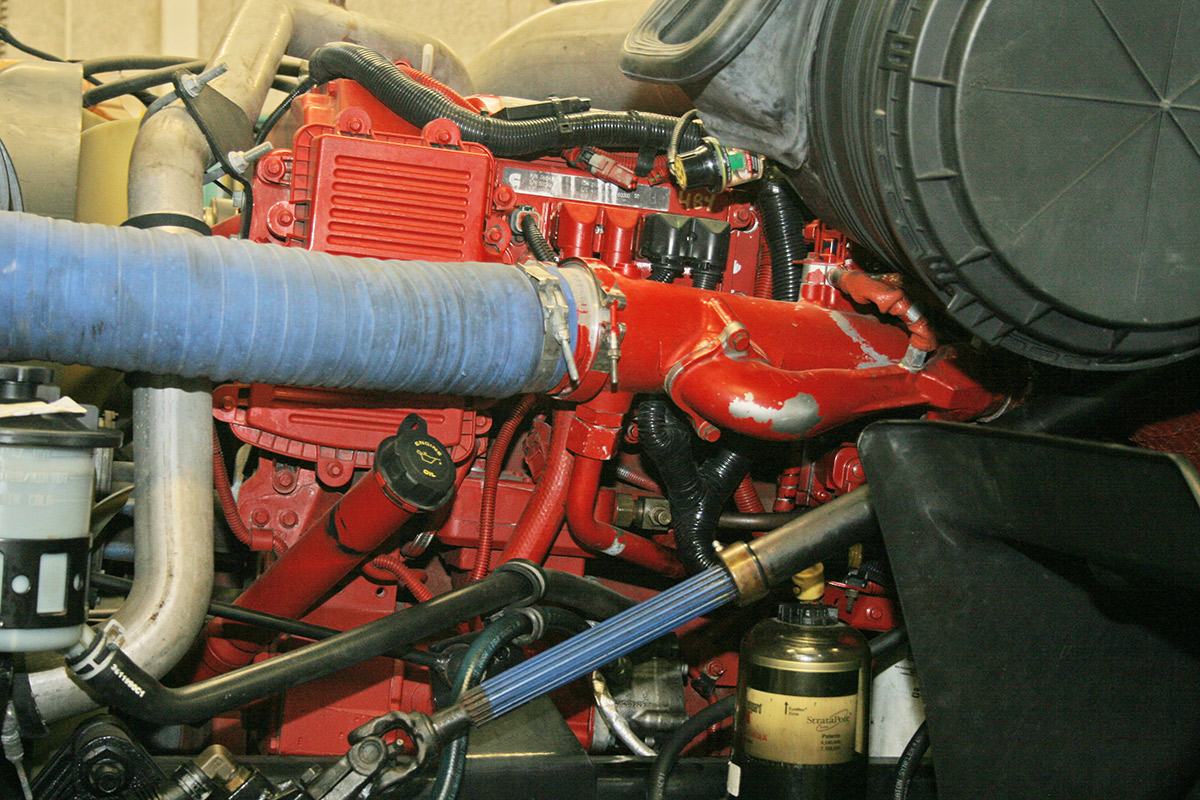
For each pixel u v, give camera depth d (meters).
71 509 1.00
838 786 1.35
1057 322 1.21
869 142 1.18
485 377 1.35
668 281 1.70
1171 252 1.15
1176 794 1.38
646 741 1.76
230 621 1.55
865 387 1.51
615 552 1.70
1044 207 1.11
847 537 1.38
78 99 1.73
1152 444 1.65
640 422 1.55
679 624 1.34
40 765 1.39
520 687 1.27
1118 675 1.33
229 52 1.85
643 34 1.50
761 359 1.47
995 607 1.29
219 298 1.16
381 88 1.65
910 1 1.12
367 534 1.42
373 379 1.29
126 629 1.21
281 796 1.18
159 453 1.31
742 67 1.30
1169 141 1.13
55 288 1.08
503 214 1.66
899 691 1.87
